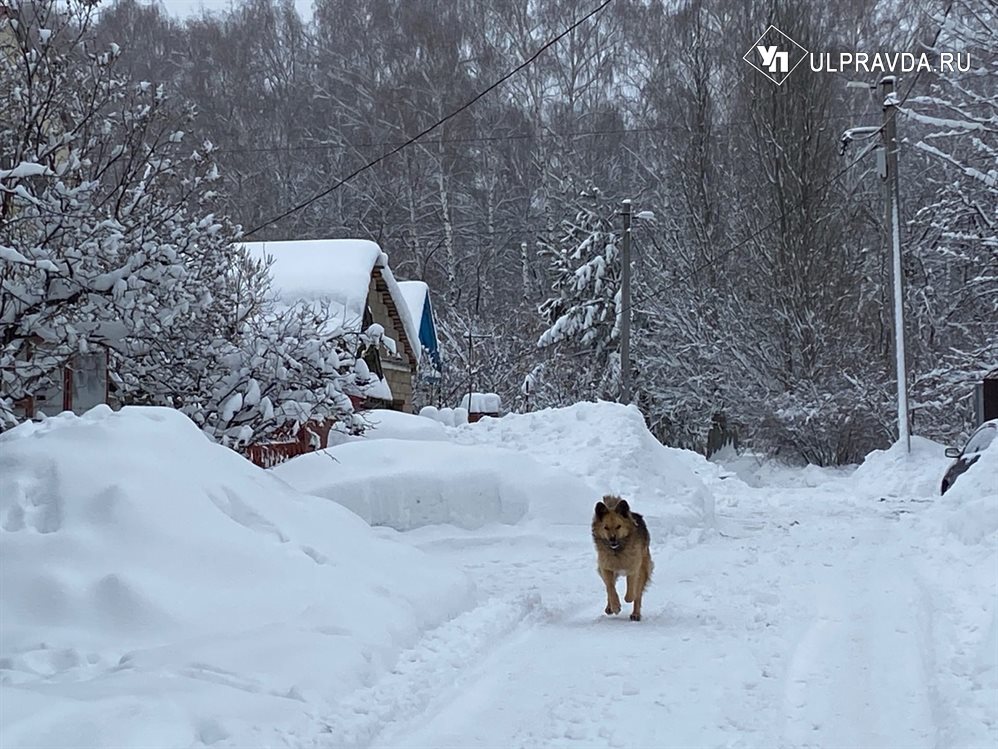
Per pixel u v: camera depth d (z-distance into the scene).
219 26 62.12
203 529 9.60
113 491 9.45
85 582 8.66
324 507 11.67
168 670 7.46
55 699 6.45
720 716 7.41
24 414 18.03
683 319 42.47
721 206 44.22
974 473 17.95
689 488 19.98
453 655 9.01
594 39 57.78
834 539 17.17
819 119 39.12
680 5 53.88
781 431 37.84
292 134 57.22
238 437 17.27
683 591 12.52
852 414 36.97
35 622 8.37
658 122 52.06
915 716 7.32
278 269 29.69
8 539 8.96
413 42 56.53
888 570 13.53
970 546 14.10
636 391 45.69
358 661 8.17
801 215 38.72
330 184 55.34
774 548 16.17
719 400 41.53
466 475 17.33
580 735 7.06
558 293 49.69
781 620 10.55
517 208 56.97
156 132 18.11
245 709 6.84
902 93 43.09
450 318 48.41
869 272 41.34
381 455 17.94
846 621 10.41
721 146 45.19
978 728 6.60
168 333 16.50
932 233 39.28
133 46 55.09
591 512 17.33
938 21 30.83
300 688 7.45
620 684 8.29
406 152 54.44
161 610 8.54
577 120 57.25
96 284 15.06
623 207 36.38
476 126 56.03
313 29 61.03
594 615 11.25
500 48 57.44
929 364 38.66
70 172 15.51
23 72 16.38
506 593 12.23
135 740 6.07
